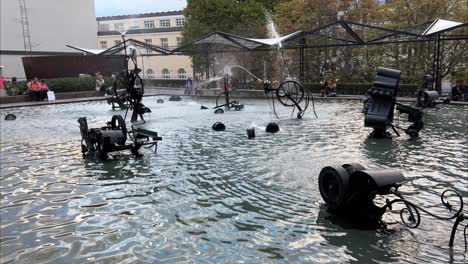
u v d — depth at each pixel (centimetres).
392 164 791
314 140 1057
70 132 1290
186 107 2045
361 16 2714
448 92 2145
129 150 958
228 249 450
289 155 882
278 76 2956
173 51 2748
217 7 3189
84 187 685
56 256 447
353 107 1891
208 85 3047
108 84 3103
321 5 2788
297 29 2839
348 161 820
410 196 602
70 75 3316
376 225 502
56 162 866
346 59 2742
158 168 795
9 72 3731
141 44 2784
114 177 739
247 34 3052
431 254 428
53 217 557
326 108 1859
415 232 480
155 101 2455
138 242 473
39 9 3984
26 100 2502
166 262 425
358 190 516
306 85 2602
